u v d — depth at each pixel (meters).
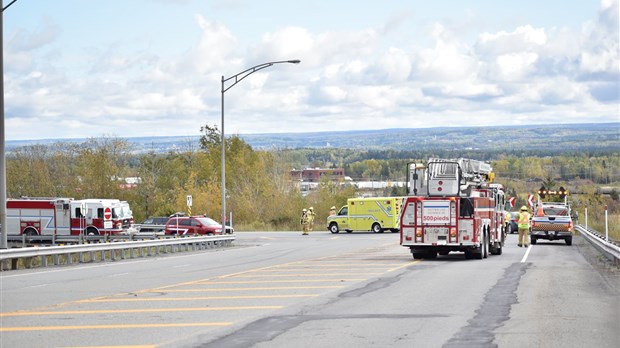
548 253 88.75
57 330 31.31
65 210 141.50
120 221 144.25
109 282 54.22
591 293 44.09
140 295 44.41
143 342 28.16
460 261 73.44
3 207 73.06
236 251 102.12
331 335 29.39
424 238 75.00
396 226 164.75
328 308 37.47
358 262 72.19
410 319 33.62
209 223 137.88
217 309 37.38
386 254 86.81
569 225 110.88
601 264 68.88
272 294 43.81
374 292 44.72
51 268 71.69
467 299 41.19
